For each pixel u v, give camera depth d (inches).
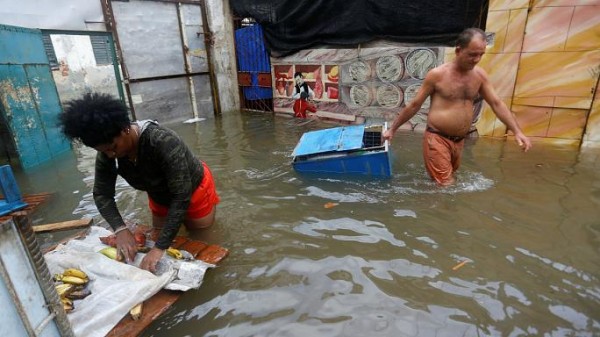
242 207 144.5
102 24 273.1
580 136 206.1
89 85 270.5
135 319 81.6
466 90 146.0
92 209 152.0
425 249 111.7
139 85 303.0
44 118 224.5
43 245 120.5
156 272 93.4
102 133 77.5
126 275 88.8
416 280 98.0
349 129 191.8
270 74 335.3
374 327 82.5
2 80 194.7
